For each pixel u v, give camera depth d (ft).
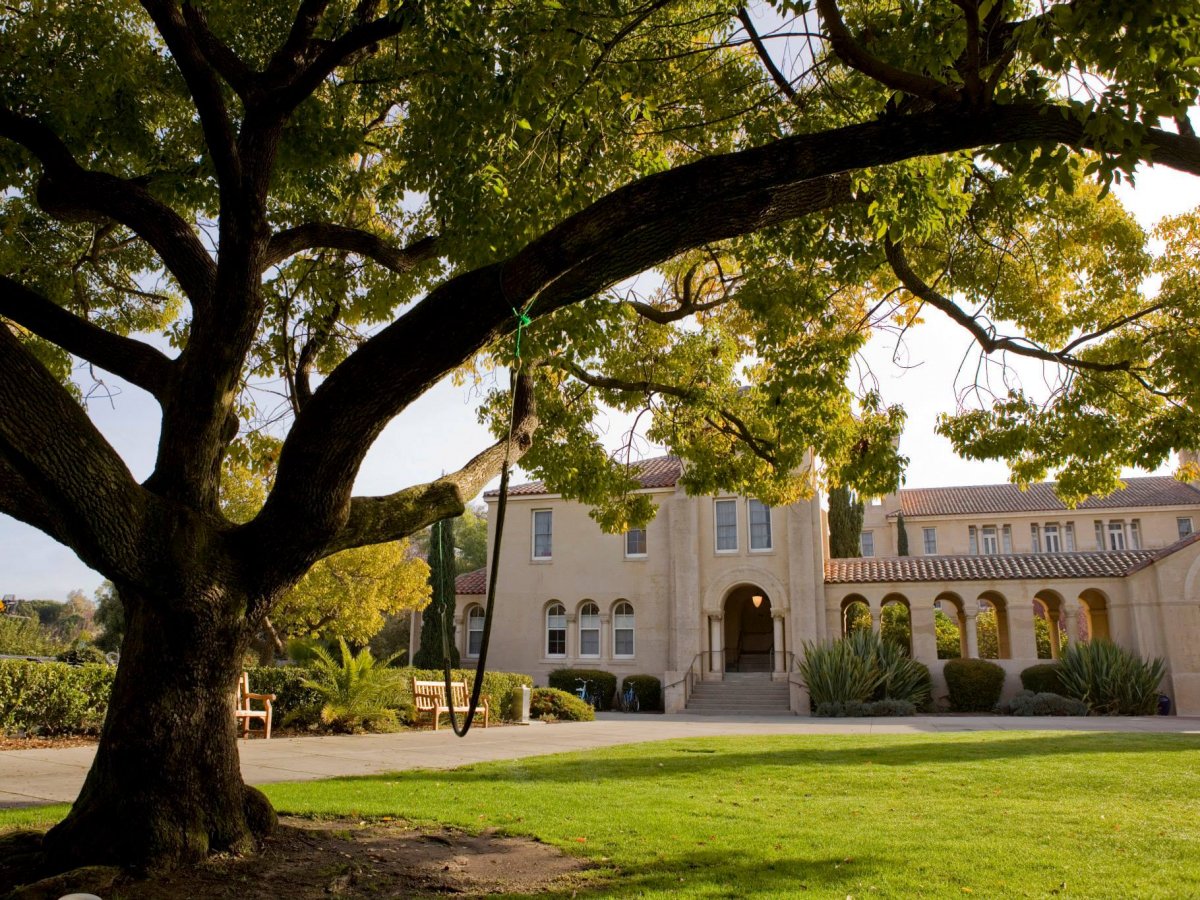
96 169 28.68
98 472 15.21
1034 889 16.52
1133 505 138.31
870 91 26.22
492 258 24.26
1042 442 37.27
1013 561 96.78
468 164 24.03
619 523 46.75
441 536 20.62
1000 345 32.17
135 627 17.89
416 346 16.49
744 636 112.88
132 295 36.09
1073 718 77.97
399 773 32.96
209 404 19.06
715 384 41.34
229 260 19.70
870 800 27.45
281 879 16.76
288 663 88.58
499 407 39.55
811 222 29.19
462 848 19.97
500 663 108.27
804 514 98.32
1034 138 15.97
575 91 24.41
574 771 34.24
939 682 91.30
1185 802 27.20
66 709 44.06
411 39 26.45
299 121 26.53
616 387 39.06
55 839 17.07
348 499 18.13
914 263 36.06
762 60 27.94
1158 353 34.35
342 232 26.25
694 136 31.12
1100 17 14.33
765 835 21.53
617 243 16.90
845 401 36.19
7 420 14.01
